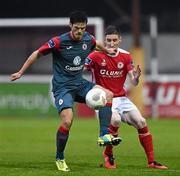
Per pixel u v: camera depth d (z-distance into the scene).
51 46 37.19
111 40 38.88
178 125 76.50
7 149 51.34
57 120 85.12
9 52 96.12
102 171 36.81
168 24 111.75
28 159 44.03
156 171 36.91
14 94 93.06
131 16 110.56
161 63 112.56
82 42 37.50
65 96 37.09
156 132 66.94
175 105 92.44
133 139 59.38
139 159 44.00
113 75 39.41
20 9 109.00
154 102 92.94
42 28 94.75
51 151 49.78
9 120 85.69
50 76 92.75
